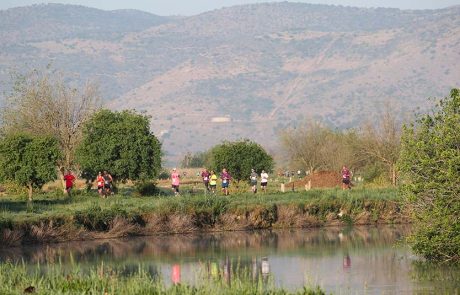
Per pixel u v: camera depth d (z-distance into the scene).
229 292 51.97
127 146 134.00
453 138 67.81
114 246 95.19
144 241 100.31
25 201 121.44
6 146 121.69
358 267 76.31
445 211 68.12
